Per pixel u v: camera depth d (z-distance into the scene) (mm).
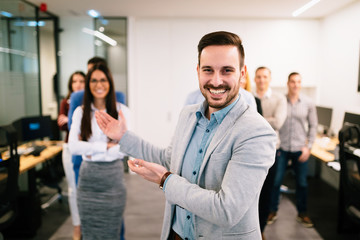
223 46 790
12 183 1932
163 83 4707
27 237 2754
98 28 4738
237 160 774
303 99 3004
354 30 3412
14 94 3842
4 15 3631
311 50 4586
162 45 4641
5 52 3672
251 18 4539
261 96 2920
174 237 1026
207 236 889
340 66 3781
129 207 3426
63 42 4785
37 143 3625
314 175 4559
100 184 1996
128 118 2146
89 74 1943
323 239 2734
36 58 4270
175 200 812
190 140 971
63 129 2832
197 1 3676
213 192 770
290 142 2994
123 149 1092
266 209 2340
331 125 3846
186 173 946
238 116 860
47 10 4297
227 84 807
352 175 1992
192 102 1875
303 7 3822
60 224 3027
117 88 4793
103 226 2041
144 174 882
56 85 4816
